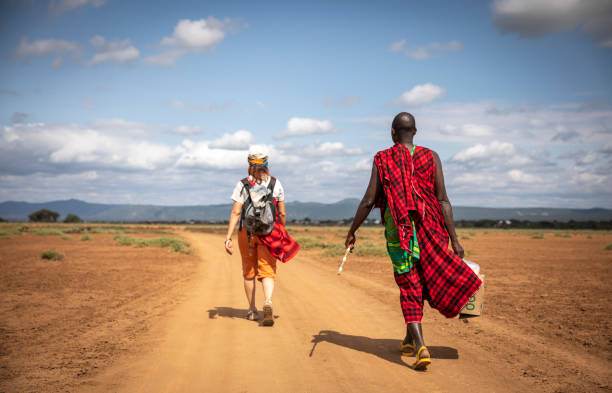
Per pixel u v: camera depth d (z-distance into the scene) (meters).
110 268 13.77
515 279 11.45
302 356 4.30
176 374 3.75
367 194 4.15
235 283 10.34
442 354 4.44
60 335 5.26
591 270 13.75
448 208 4.04
